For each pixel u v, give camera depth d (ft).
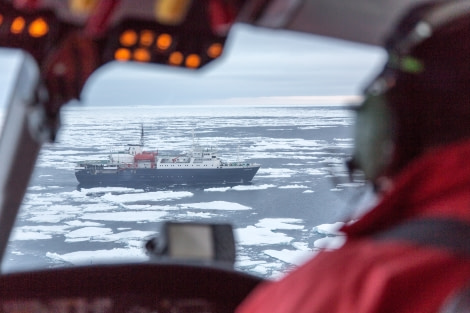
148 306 6.86
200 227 6.70
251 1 3.91
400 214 2.88
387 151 3.21
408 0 4.55
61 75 5.30
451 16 3.04
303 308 2.60
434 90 2.99
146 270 6.84
